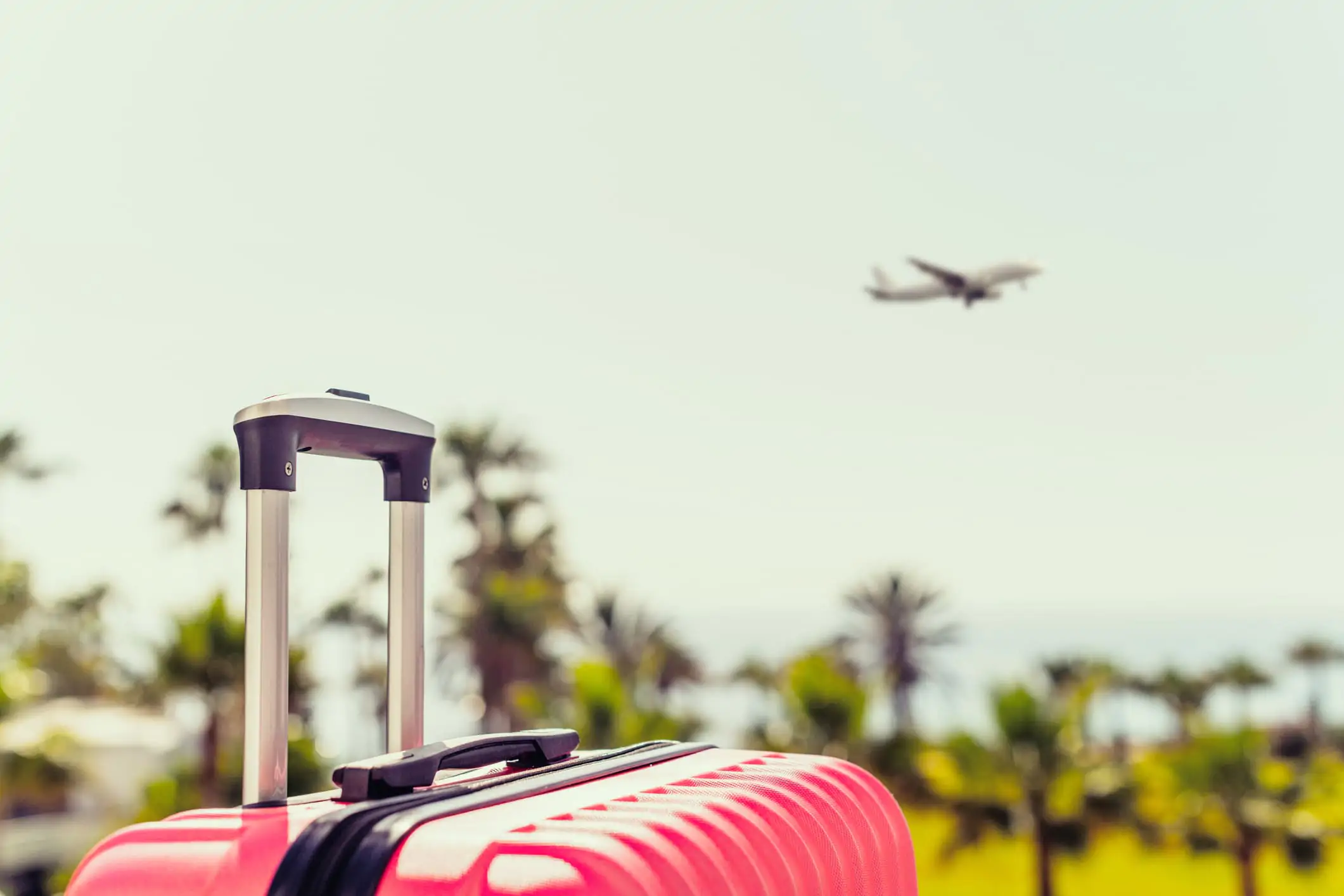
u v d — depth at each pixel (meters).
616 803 0.98
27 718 22.86
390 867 0.84
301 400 1.16
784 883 0.98
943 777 24.02
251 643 1.11
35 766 22.00
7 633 31.86
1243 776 25.06
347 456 1.28
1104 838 24.53
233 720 20.17
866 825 1.22
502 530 38.66
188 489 35.44
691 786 1.09
